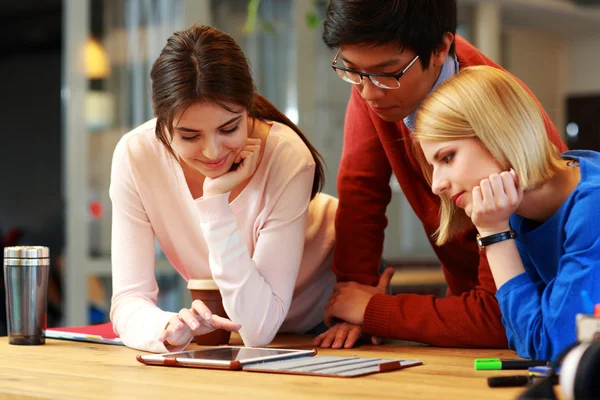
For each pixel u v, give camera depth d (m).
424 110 1.45
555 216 1.41
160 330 1.67
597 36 8.36
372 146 2.04
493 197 1.40
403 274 4.56
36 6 7.41
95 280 4.84
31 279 1.79
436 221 2.00
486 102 1.39
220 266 1.73
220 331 1.81
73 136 4.81
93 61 4.83
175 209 1.90
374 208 2.04
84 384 1.26
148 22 4.88
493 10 6.85
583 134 8.48
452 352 1.65
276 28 4.93
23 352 1.68
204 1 4.81
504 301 1.44
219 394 1.15
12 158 8.76
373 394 1.13
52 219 8.60
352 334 1.80
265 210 1.80
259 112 1.85
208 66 1.54
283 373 1.33
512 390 1.16
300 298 2.13
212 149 1.59
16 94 8.75
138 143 1.87
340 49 1.66
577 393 0.89
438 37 1.67
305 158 1.82
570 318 1.33
